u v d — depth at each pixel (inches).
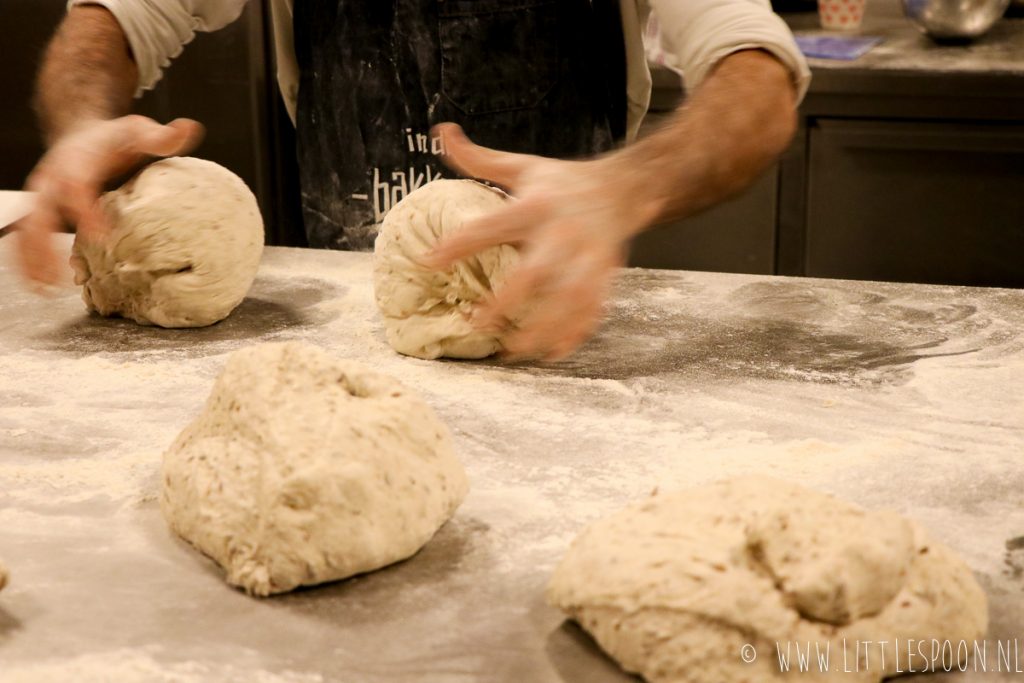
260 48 104.7
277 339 64.1
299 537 39.7
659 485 47.4
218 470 42.4
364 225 85.0
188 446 45.0
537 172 52.9
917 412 54.1
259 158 108.2
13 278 72.7
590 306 48.2
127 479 48.3
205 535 41.5
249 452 42.4
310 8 81.0
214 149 108.6
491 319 49.2
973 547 42.7
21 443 51.5
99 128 63.9
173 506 43.3
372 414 43.1
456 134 58.6
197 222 63.8
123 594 40.1
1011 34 114.5
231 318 67.0
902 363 59.7
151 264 63.6
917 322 65.1
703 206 56.4
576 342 48.4
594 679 35.9
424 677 35.8
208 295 64.5
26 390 57.2
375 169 83.2
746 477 40.8
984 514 45.1
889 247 110.8
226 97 106.0
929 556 36.7
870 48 110.0
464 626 38.4
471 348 60.6
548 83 79.8
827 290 70.4
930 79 102.0
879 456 49.7
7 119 114.4
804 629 34.8
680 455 50.2
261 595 39.8
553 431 52.6
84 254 65.3
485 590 40.5
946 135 104.0
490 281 59.0
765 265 114.7
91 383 58.1
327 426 42.1
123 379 58.6
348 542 40.0
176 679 35.3
